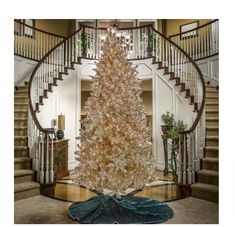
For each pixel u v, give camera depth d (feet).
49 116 20.07
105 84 11.75
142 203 12.25
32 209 11.73
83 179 11.43
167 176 18.72
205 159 14.65
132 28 24.07
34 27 26.20
